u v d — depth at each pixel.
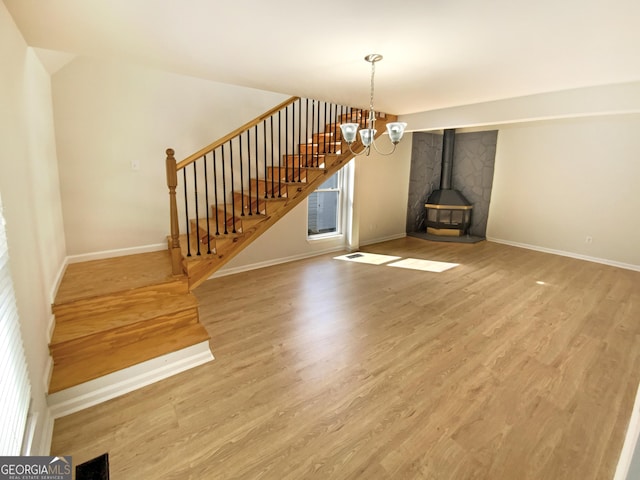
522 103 3.25
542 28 1.70
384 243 6.75
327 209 6.05
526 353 2.75
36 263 1.99
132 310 2.64
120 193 3.56
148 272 3.06
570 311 3.57
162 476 1.63
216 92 4.06
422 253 5.98
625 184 5.14
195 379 2.38
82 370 2.17
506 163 6.57
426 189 7.52
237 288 4.16
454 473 1.66
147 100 3.59
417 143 7.07
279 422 1.98
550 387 2.32
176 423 1.97
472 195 7.20
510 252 6.10
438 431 1.92
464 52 2.05
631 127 5.00
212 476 1.63
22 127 1.89
